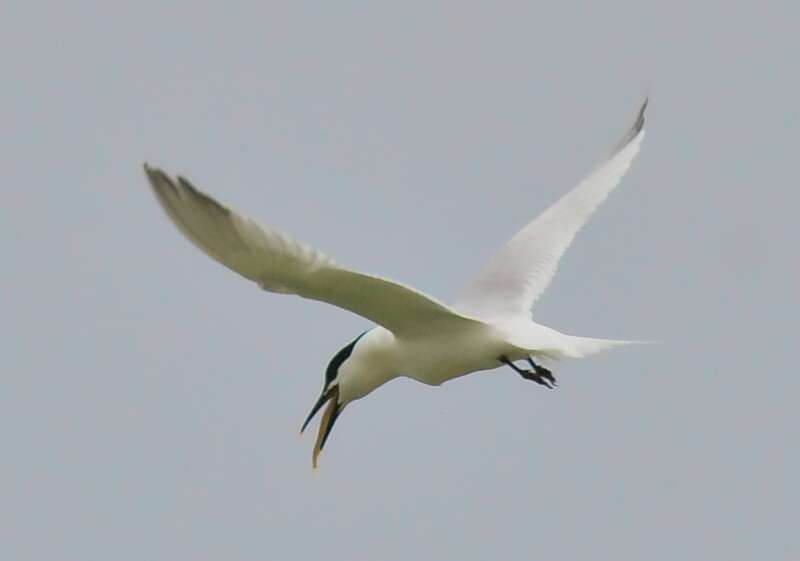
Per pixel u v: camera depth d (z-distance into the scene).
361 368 14.85
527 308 14.55
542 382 13.73
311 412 15.41
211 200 11.00
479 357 13.69
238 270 11.57
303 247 11.34
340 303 12.65
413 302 12.87
